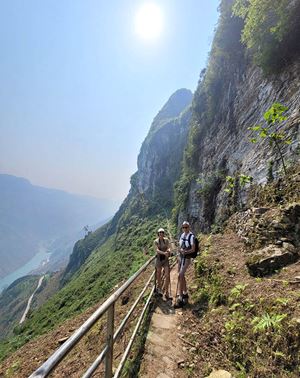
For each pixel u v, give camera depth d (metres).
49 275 151.50
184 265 6.44
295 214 6.55
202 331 4.73
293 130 10.77
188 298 6.48
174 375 3.81
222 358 3.95
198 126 34.75
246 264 5.95
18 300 135.00
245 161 15.71
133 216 95.12
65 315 24.86
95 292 28.30
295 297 4.02
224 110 26.03
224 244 8.76
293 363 3.17
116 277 33.25
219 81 28.59
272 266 5.43
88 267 79.31
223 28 25.19
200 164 30.92
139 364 4.07
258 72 19.22
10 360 8.66
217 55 27.05
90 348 5.69
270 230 6.70
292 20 12.99
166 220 58.94
